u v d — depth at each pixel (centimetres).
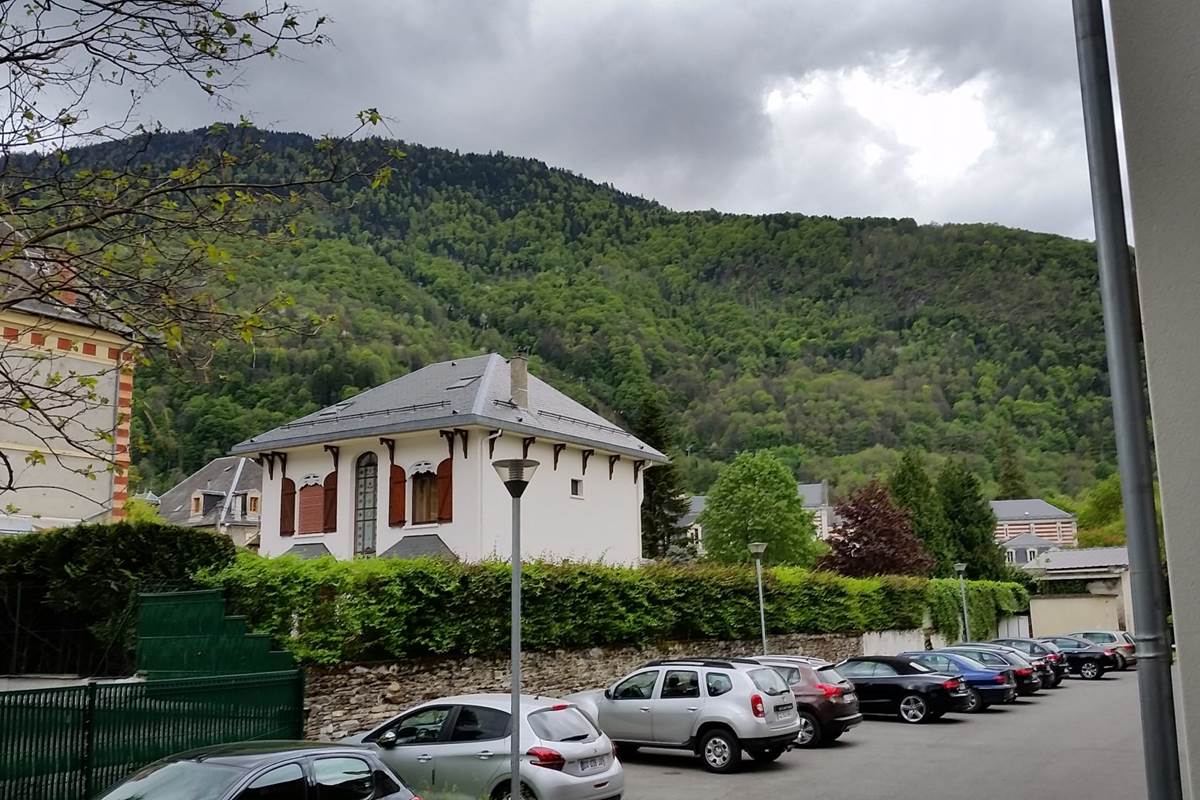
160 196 881
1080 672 3888
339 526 3416
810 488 12231
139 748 1320
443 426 3170
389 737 1257
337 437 3406
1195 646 352
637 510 3928
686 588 2811
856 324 16588
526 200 19425
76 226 846
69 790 1219
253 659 1758
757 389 13750
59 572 2023
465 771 1181
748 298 17625
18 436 2447
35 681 1958
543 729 1183
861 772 1630
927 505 7506
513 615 1080
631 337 10556
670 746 1700
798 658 2128
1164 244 378
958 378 14525
